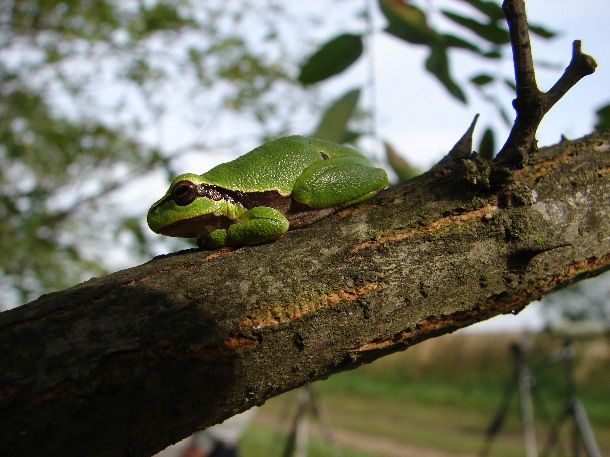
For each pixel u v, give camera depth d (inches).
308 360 4.6
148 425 4.2
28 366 4.1
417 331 4.8
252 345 4.5
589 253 5.0
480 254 4.8
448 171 5.1
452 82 5.8
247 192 5.8
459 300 4.8
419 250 4.8
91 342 4.2
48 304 4.4
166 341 4.3
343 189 5.7
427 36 5.6
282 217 5.3
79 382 4.1
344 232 4.9
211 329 4.4
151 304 4.4
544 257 4.9
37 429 4.1
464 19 5.6
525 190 4.9
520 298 4.9
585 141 5.3
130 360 4.2
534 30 5.5
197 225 6.0
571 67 4.8
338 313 4.6
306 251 4.8
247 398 4.5
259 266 4.7
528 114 4.8
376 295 4.7
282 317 4.6
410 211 4.9
